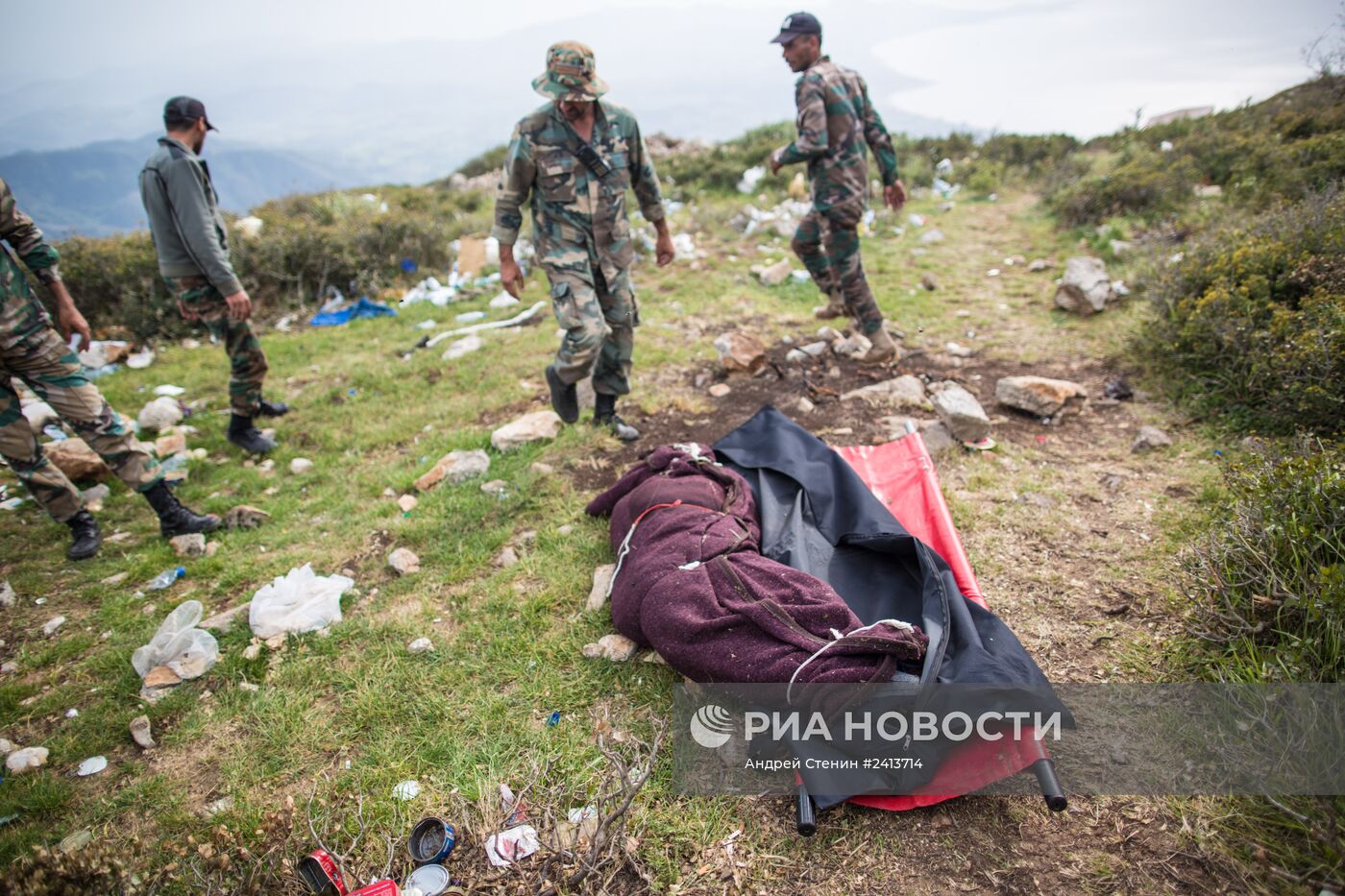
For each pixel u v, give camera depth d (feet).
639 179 13.61
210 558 12.39
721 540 9.61
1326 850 6.17
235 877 7.07
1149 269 19.01
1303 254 14.38
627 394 15.84
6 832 7.89
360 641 10.21
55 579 12.33
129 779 8.48
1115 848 6.71
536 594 10.77
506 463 14.29
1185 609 9.12
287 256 28.04
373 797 7.88
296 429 17.06
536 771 7.95
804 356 18.22
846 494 11.16
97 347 22.68
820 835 7.16
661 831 7.29
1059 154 44.62
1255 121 33.01
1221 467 11.76
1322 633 7.56
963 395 14.44
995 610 9.75
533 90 11.90
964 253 27.40
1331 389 11.58
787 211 33.55
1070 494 12.08
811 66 16.14
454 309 25.22
